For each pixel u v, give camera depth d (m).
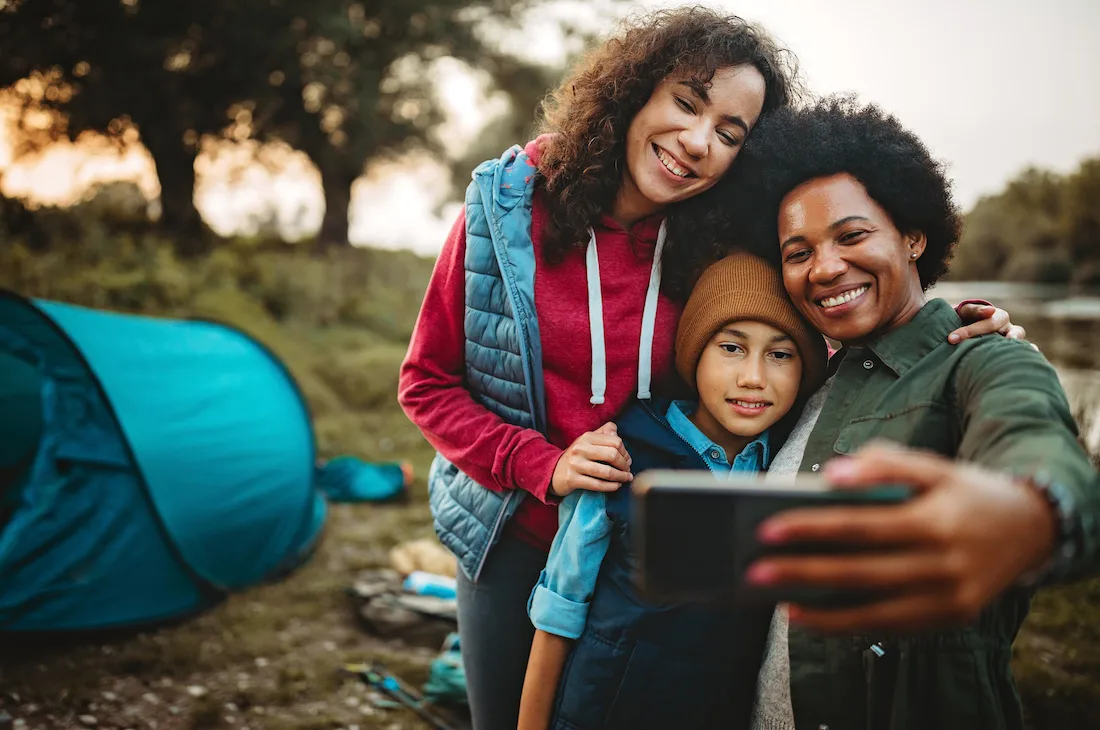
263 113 14.52
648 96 1.44
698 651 1.28
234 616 3.74
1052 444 0.77
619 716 1.29
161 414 3.83
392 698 3.13
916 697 1.08
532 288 1.49
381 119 15.66
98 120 13.23
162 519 3.63
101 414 3.68
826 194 1.21
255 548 4.10
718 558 0.65
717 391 1.36
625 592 1.31
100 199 13.43
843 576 0.60
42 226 10.65
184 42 13.46
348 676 3.30
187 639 3.49
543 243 1.50
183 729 2.86
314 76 14.05
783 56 1.50
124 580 3.55
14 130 13.36
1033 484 0.67
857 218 1.19
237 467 4.06
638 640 1.28
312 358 9.41
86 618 3.42
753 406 1.35
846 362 1.26
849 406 1.22
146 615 3.58
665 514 0.65
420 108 16.59
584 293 1.51
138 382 3.84
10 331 3.72
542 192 1.56
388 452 7.16
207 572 3.79
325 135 14.87
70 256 10.03
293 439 4.53
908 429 1.11
